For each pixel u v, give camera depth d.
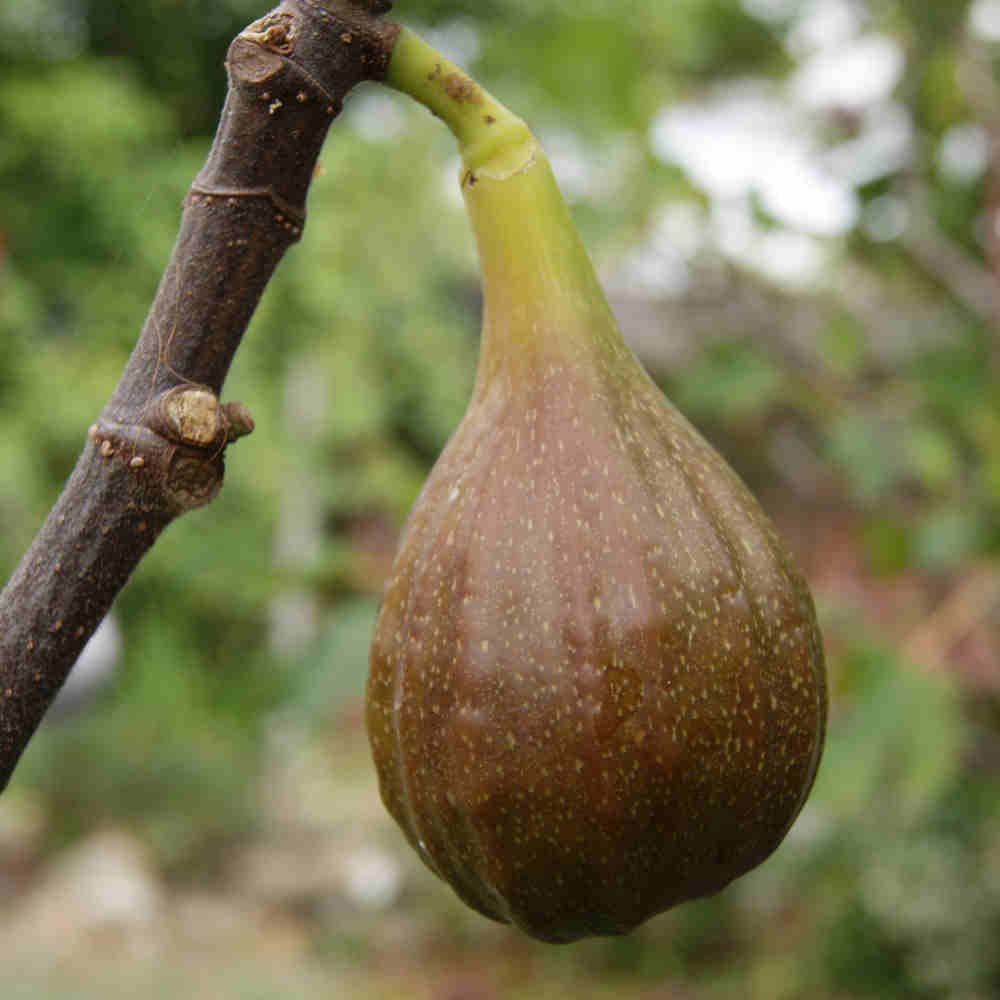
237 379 11.18
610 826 1.16
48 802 10.56
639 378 1.33
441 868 1.29
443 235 12.59
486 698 1.18
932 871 6.62
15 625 1.09
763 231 3.88
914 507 4.44
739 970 7.93
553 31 3.95
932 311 4.54
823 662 1.33
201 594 10.80
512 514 1.22
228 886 9.79
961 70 4.08
